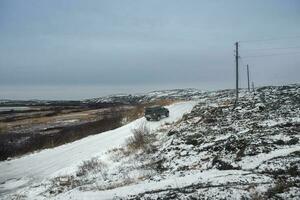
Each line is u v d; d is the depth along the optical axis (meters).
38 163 26.42
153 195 10.54
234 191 9.60
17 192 18.53
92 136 36.91
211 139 19.56
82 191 13.42
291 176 10.48
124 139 29.78
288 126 19.95
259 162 12.69
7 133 47.53
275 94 51.25
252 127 21.23
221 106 40.28
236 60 49.38
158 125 36.69
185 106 58.88
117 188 12.42
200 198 9.52
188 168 14.59
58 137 41.03
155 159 18.53
